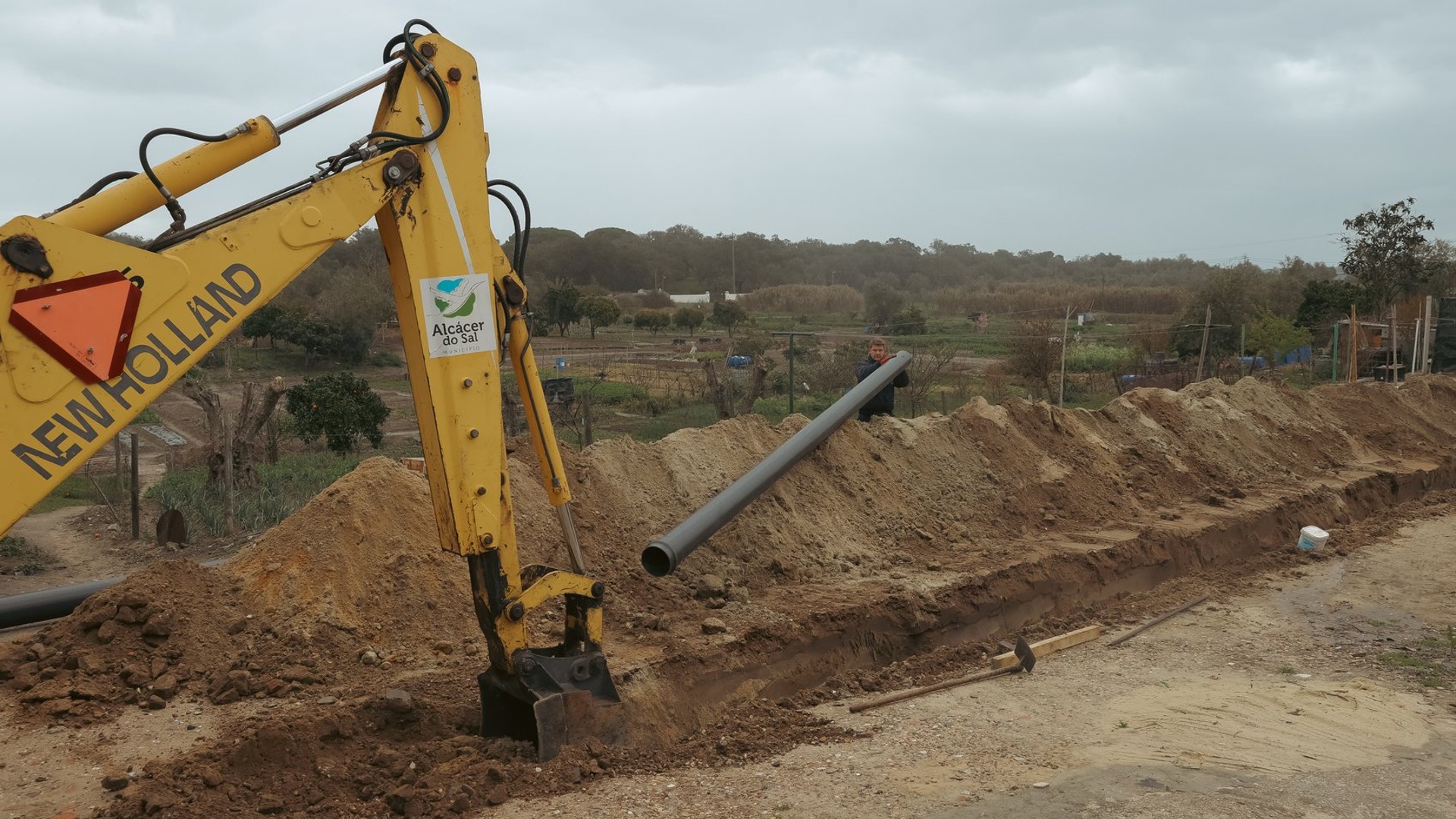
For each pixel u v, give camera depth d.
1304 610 9.30
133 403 4.15
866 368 11.80
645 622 7.20
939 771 5.61
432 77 4.91
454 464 5.11
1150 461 12.89
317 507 7.19
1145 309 74.19
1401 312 37.91
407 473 7.65
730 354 36.97
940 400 25.70
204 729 5.50
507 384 21.86
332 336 39.19
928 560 9.34
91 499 16.61
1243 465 13.87
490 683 5.68
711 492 9.05
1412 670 7.61
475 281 5.11
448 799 4.98
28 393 3.94
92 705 5.73
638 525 8.41
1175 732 6.28
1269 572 10.72
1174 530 10.70
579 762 5.39
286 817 4.86
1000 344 42.72
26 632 7.31
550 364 37.59
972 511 10.51
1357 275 42.34
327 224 4.62
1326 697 6.98
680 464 9.16
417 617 6.78
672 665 6.61
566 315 56.78
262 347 41.53
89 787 4.93
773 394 26.39
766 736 6.18
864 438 10.61
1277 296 49.38
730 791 5.29
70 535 13.45
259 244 4.45
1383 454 16.06
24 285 3.90
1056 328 38.94
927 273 144.38
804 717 6.55
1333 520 12.70
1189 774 5.61
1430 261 41.53
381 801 5.02
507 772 5.25
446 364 5.05
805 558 8.77
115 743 5.35
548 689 5.51
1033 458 11.72
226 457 12.67
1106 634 8.60
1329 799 5.34
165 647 6.22
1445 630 8.69
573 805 5.04
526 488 8.02
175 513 11.98
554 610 7.21
